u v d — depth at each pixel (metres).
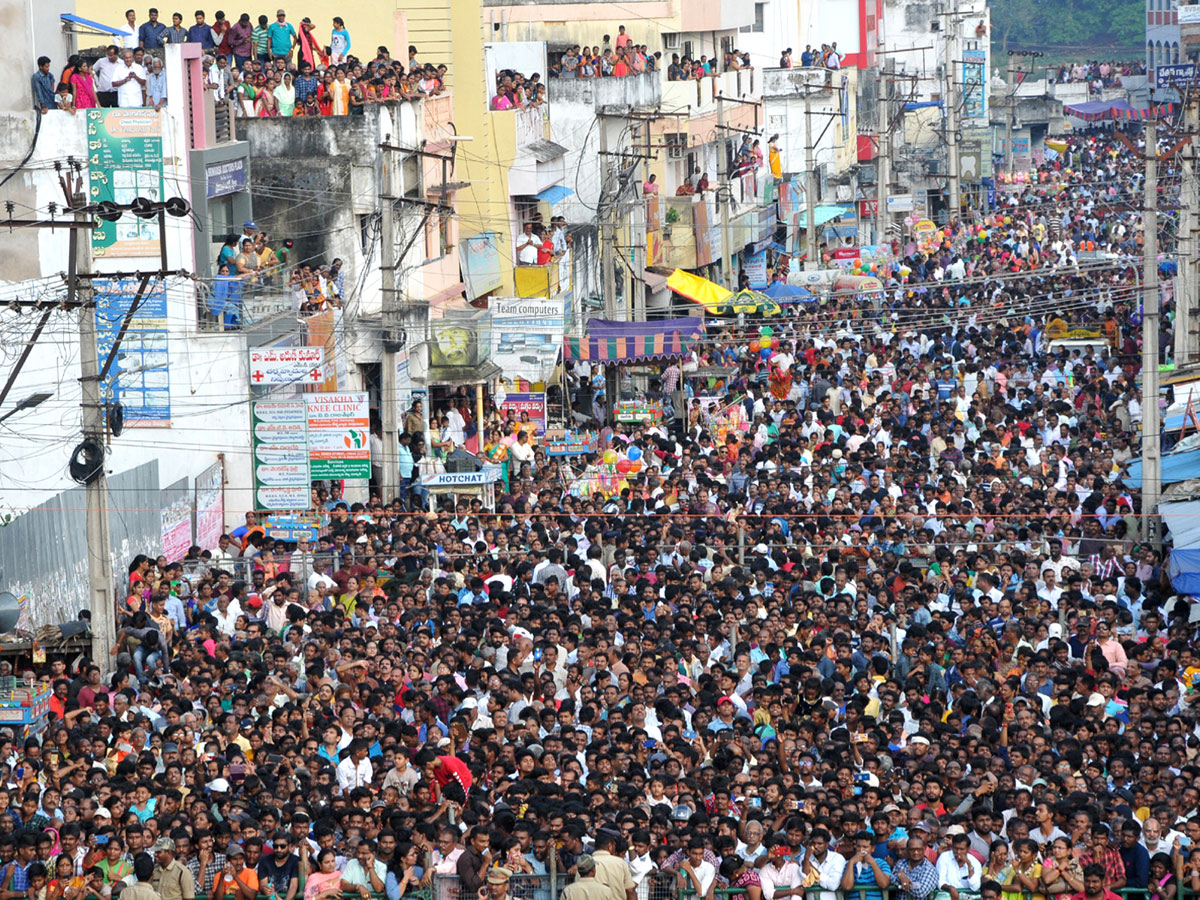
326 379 70.19
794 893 31.55
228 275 67.25
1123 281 112.44
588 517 58.81
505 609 48.22
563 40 128.75
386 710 39.88
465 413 79.62
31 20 62.25
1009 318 106.62
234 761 36.16
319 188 77.81
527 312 81.06
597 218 102.81
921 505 60.47
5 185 61.34
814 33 192.75
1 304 48.94
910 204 157.00
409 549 54.28
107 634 48.22
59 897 31.02
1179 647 45.12
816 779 35.53
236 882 31.38
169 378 60.88
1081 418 76.75
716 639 45.88
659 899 31.34
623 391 94.44
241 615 47.91
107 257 61.72
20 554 49.31
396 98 80.94
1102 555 55.50
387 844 31.62
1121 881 32.09
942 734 37.94
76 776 35.31
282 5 93.81
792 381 85.75
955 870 31.47
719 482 64.31
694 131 123.62
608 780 35.25
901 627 47.81
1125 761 36.34
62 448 56.66
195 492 61.50
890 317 105.44
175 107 63.88
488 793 35.06
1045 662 42.47
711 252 120.06
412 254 84.50
